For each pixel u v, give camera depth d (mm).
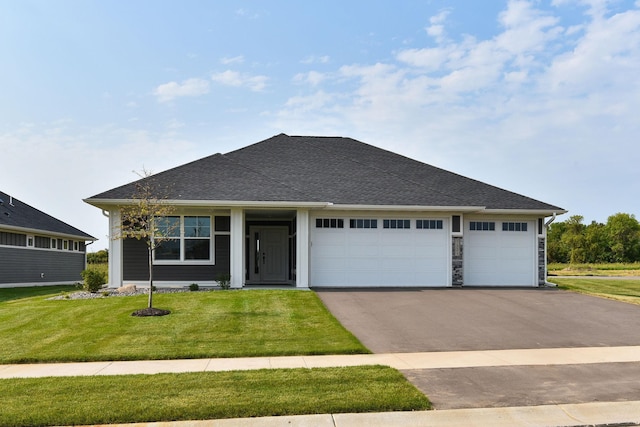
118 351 10094
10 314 13609
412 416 6660
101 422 6410
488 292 18109
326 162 22344
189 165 19844
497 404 7105
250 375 8320
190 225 18391
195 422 6445
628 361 9531
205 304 14445
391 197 19609
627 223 65938
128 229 17500
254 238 21531
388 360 9531
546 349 10516
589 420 6605
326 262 19078
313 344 10641
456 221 19766
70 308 14180
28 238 27797
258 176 19406
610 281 29266
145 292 16953
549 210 20266
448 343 10984
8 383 7965
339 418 6590
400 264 19406
